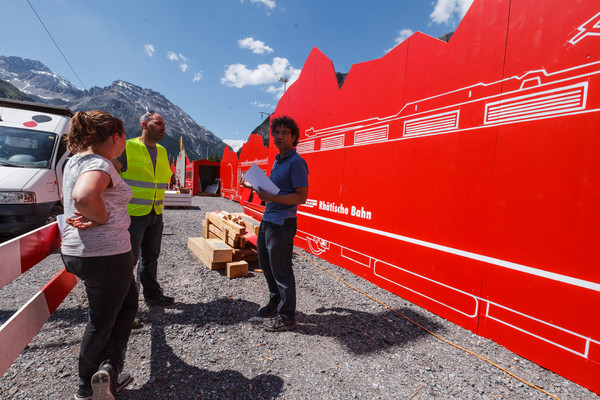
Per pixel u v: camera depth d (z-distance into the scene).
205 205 14.59
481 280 2.87
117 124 1.79
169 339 2.63
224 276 4.30
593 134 2.13
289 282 2.83
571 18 2.26
